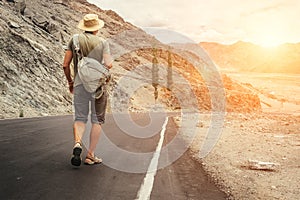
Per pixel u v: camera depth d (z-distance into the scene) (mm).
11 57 27516
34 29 39906
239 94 55812
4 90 23219
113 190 4867
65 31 63750
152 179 5672
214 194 5145
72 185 4980
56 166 6105
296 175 6938
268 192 5656
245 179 6461
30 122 15125
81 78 5773
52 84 29797
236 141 12133
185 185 5512
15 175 5363
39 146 8195
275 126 18312
